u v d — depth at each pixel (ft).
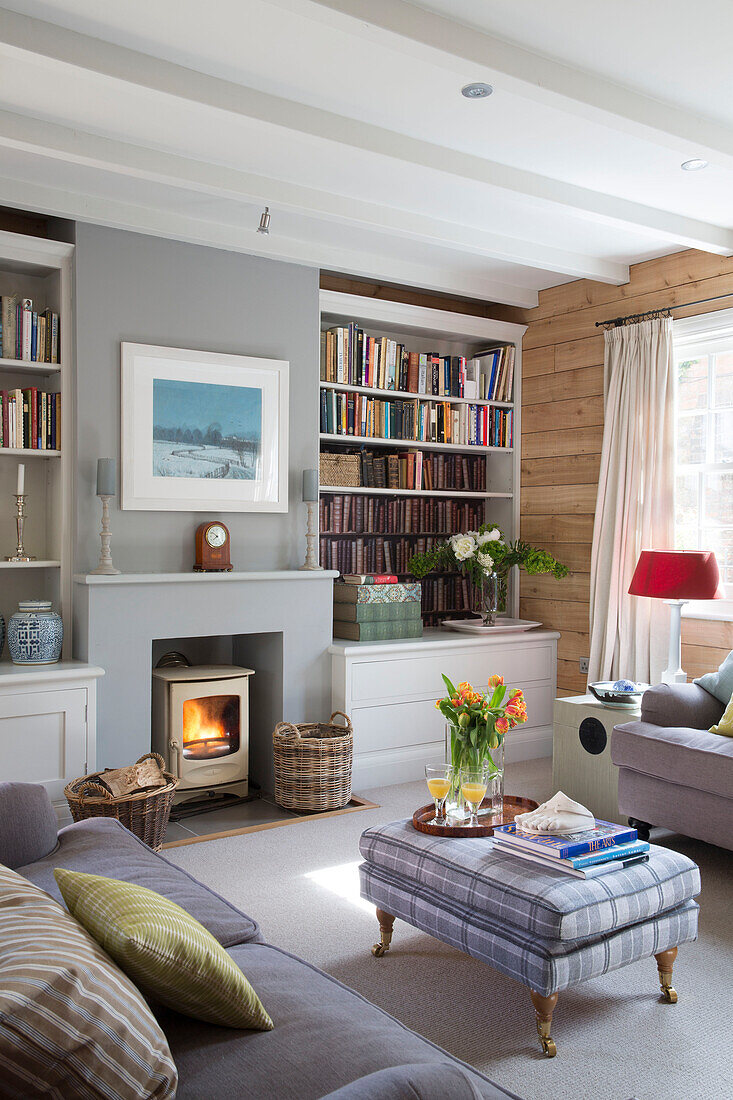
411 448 18.12
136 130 10.66
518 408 18.71
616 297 16.66
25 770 12.16
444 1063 4.48
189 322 14.20
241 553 14.88
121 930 4.59
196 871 11.47
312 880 11.19
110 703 13.16
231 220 13.97
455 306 18.94
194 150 11.23
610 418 16.31
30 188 12.42
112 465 13.16
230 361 14.53
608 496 16.31
